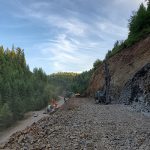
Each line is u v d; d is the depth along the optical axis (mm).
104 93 39312
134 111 25781
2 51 193375
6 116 85875
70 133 17297
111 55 49156
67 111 30547
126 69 39594
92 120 21062
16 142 19453
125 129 17141
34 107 120000
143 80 28375
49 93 158375
